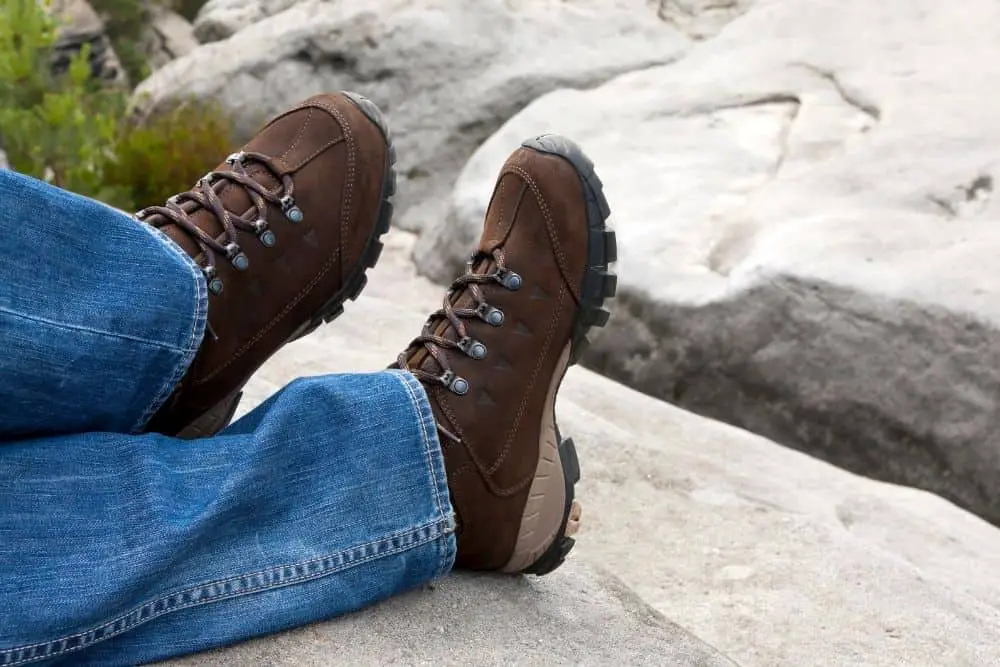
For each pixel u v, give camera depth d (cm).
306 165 127
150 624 91
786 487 221
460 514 114
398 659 98
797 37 410
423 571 107
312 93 482
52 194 93
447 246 378
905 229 282
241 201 120
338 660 96
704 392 283
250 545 96
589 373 293
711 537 180
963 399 246
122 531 89
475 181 387
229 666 92
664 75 425
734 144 362
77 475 92
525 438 117
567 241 124
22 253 90
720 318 278
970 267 260
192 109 467
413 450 104
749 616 151
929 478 251
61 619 84
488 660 100
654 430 251
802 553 175
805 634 147
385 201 133
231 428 108
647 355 293
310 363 233
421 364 117
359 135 131
